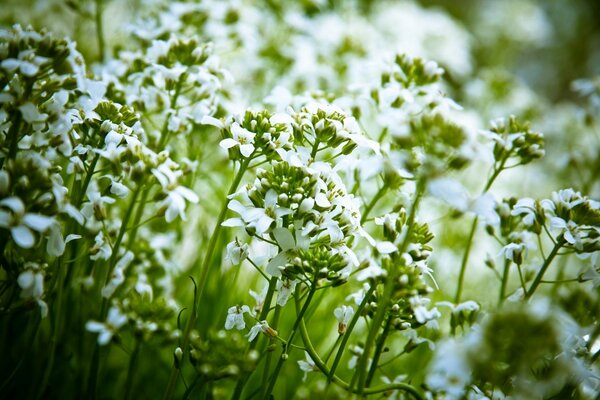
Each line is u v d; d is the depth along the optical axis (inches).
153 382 15.1
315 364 13.4
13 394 14.5
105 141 13.3
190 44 14.8
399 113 12.7
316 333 15.8
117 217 15.7
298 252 12.9
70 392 14.6
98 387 14.2
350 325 13.1
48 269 13.7
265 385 13.4
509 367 12.3
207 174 16.2
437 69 15.1
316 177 12.8
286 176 13.0
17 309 12.8
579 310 13.9
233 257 13.1
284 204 12.8
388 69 15.3
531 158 14.3
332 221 12.9
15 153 12.8
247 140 13.1
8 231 12.8
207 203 16.6
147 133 15.4
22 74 12.7
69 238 13.1
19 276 12.6
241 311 13.2
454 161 12.5
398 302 13.3
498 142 14.3
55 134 13.2
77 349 14.7
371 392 13.0
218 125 13.3
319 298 14.5
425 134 12.5
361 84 15.6
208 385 13.7
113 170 13.2
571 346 13.2
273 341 13.2
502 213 14.4
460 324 13.9
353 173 14.5
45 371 13.7
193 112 15.0
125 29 16.7
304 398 13.3
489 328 12.1
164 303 13.1
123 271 14.8
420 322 13.2
